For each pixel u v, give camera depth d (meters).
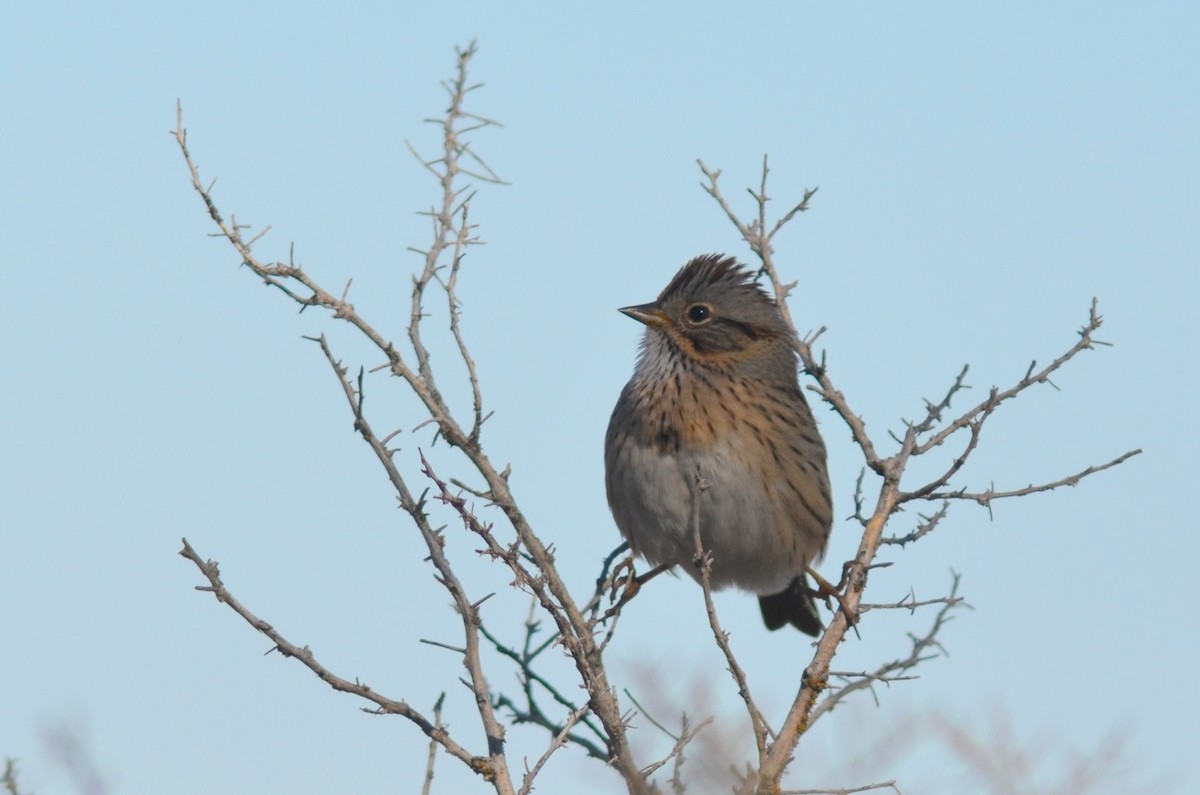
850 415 11.28
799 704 9.59
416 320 9.59
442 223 9.66
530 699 10.14
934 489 10.77
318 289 9.39
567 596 9.31
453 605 9.48
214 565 8.88
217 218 9.30
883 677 9.30
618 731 8.58
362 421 9.14
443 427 9.40
